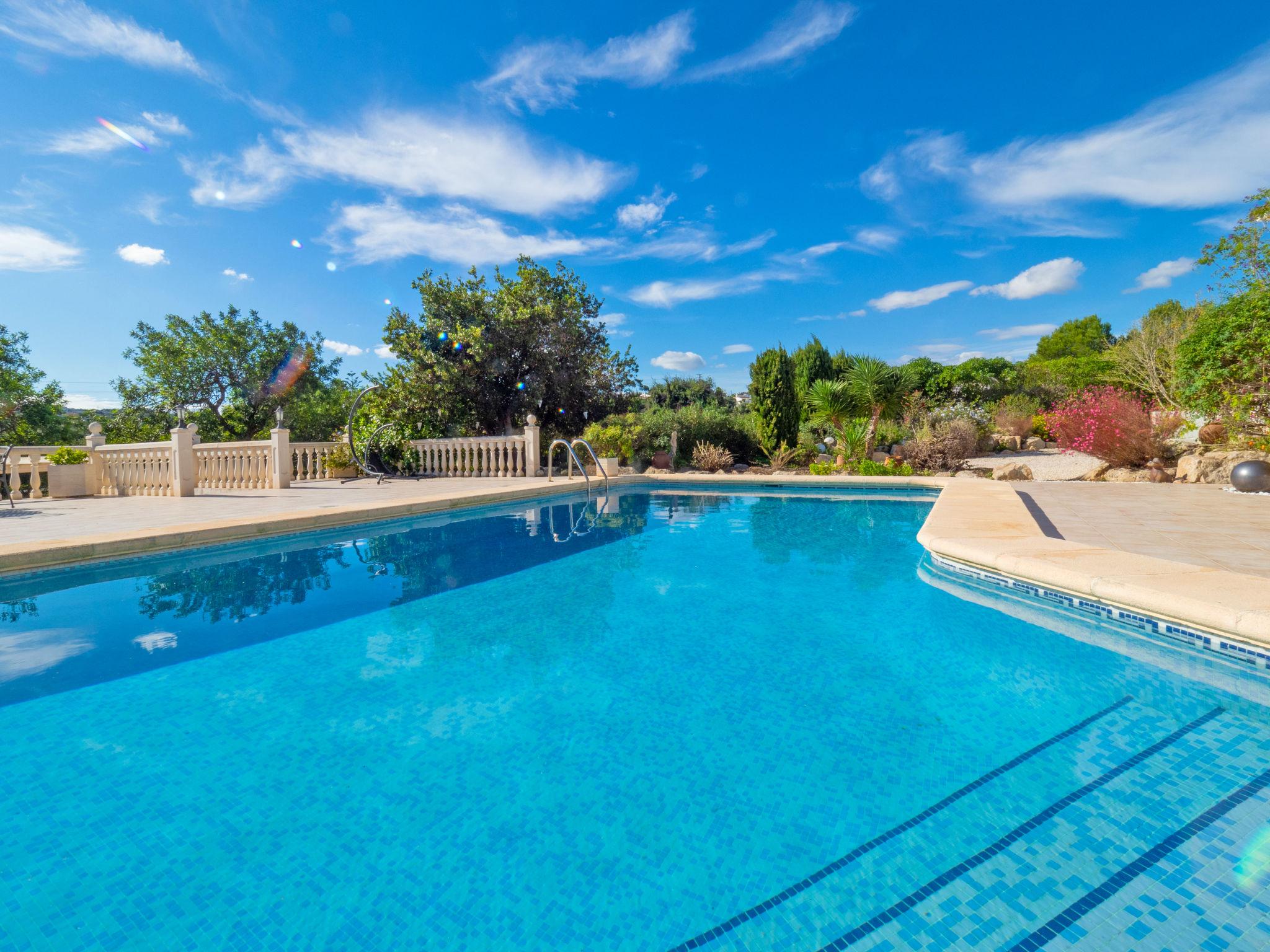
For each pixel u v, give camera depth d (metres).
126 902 1.47
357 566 5.36
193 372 26.62
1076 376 23.34
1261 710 2.46
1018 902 1.42
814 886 1.50
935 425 16.80
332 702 2.65
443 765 2.12
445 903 1.46
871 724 2.39
